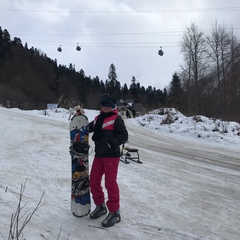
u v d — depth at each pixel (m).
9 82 69.00
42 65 83.94
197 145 12.51
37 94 67.62
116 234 3.49
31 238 3.14
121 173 6.38
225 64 35.31
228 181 6.42
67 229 3.50
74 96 78.25
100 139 3.71
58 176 5.77
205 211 4.46
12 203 3.99
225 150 11.27
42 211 3.91
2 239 3.00
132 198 4.77
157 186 5.60
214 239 3.54
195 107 36.00
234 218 4.26
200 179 6.43
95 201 3.91
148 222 3.88
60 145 9.38
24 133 11.65
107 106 3.74
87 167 3.88
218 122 16.70
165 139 14.35
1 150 8.04
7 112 23.72
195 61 36.75
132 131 17.67
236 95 31.30
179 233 3.63
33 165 6.55
